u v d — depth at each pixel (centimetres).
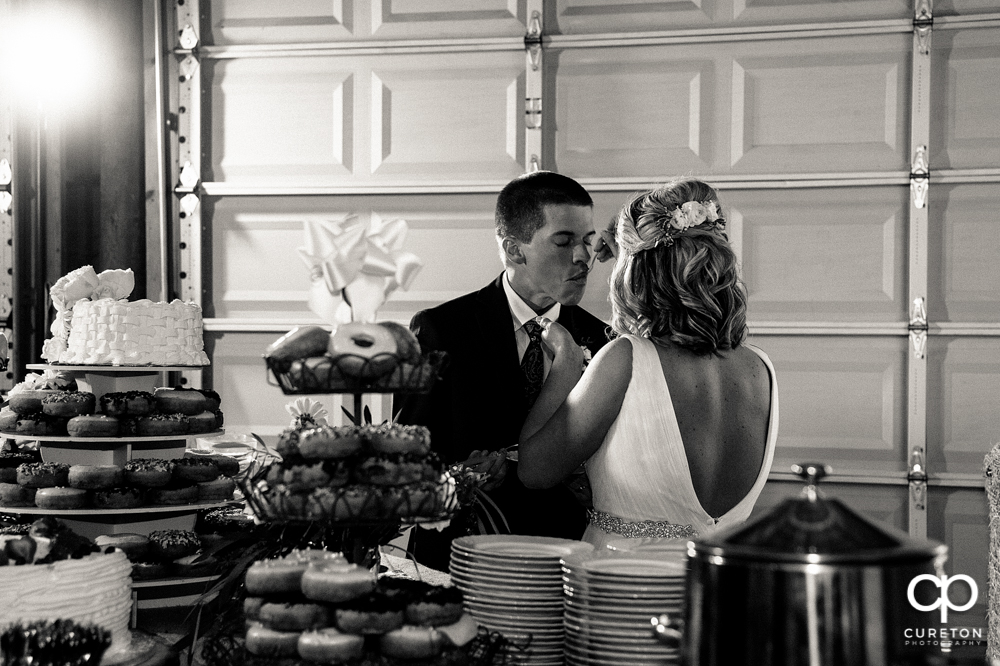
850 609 84
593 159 393
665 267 169
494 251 399
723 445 168
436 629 121
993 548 181
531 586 140
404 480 125
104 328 199
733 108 385
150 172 413
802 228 381
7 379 404
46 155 408
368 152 406
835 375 378
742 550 87
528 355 232
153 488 191
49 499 186
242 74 411
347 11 405
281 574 124
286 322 409
